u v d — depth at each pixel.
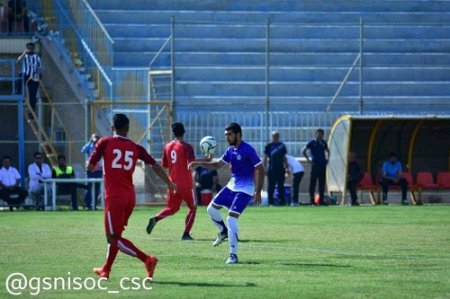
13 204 73.81
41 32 87.50
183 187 46.75
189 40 96.81
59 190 74.38
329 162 83.19
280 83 93.06
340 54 98.19
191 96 91.38
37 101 84.38
